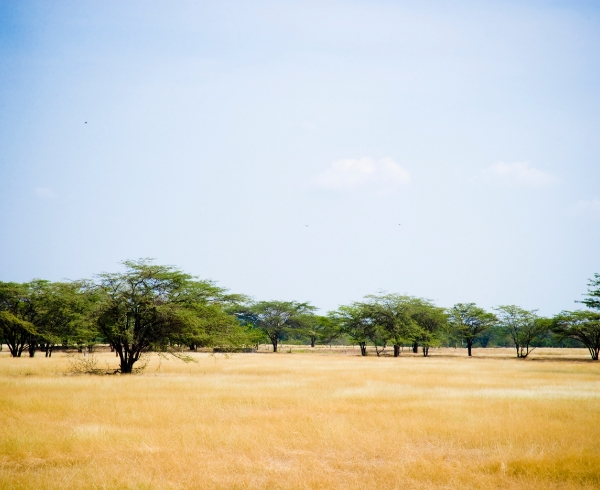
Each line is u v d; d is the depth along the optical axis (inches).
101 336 1456.7
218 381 1104.8
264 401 794.8
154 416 650.8
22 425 584.4
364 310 2903.5
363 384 1077.8
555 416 665.0
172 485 384.2
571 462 436.5
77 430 555.5
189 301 1380.4
